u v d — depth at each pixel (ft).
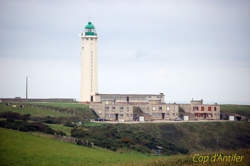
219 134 597.11
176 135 573.33
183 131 590.55
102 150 404.57
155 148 475.31
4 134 392.27
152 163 342.85
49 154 346.33
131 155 404.98
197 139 572.51
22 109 578.66
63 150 367.86
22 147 355.97
